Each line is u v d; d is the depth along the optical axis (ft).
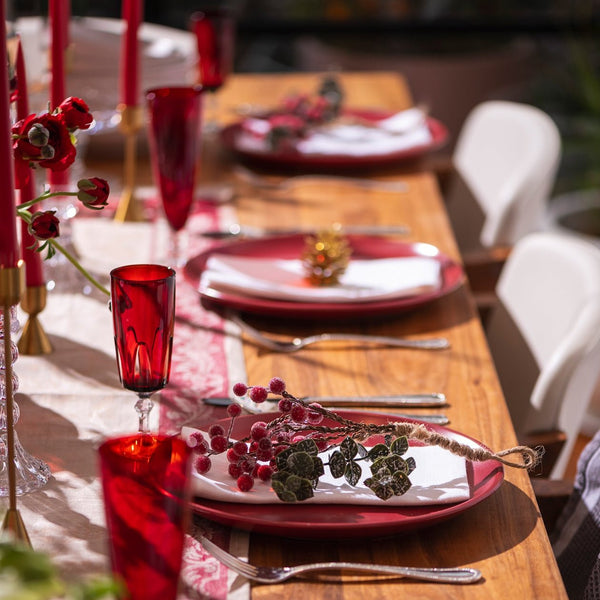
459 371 4.69
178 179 5.74
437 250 5.96
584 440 7.67
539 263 6.35
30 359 4.74
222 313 5.35
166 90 5.69
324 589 3.07
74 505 3.50
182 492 2.46
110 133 8.38
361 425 3.43
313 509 3.37
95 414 4.21
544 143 8.78
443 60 18.65
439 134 8.80
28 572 1.86
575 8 18.40
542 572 3.18
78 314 5.32
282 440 3.42
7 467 3.35
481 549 3.30
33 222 3.57
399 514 3.35
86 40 7.80
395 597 3.03
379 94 11.03
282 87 11.37
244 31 17.21
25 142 3.51
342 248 5.43
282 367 4.71
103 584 1.92
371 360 4.81
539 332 6.21
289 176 8.20
